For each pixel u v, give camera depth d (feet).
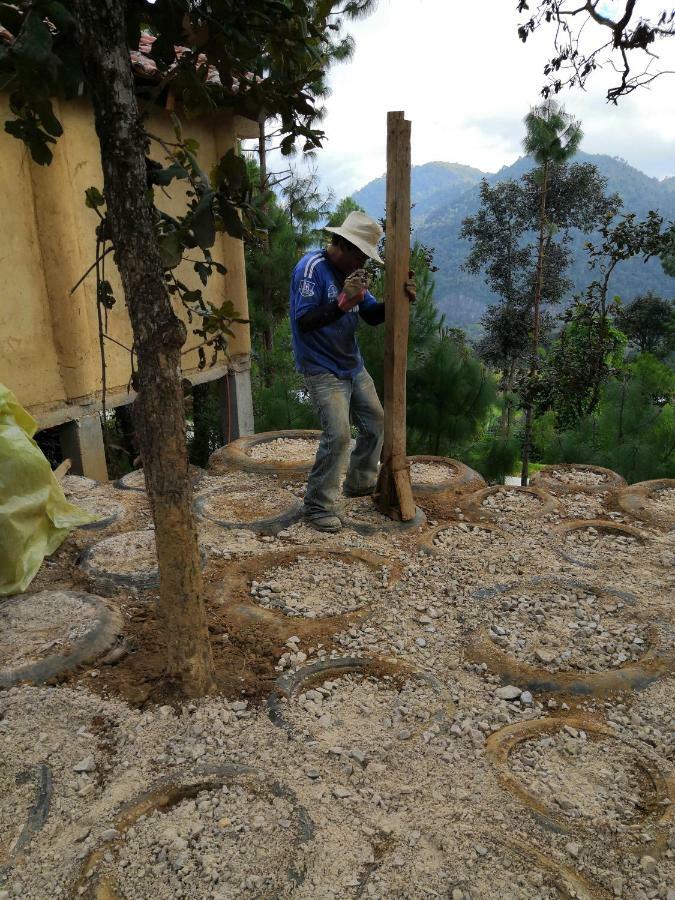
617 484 16.88
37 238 18.04
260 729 7.87
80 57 6.11
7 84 6.22
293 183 48.26
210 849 6.19
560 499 15.98
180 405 7.30
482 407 30.99
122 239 6.60
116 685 8.66
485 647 9.75
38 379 18.66
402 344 13.29
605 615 10.81
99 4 5.88
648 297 95.14
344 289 12.06
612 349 48.14
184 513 7.70
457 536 13.78
